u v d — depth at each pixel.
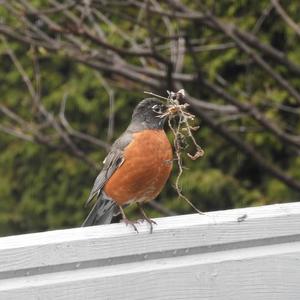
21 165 16.55
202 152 6.16
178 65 10.95
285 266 5.44
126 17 10.50
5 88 15.90
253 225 5.48
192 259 5.35
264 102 12.12
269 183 14.85
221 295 5.31
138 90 11.87
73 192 16.05
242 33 10.88
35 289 4.89
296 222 5.55
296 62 14.18
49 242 5.00
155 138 7.43
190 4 13.00
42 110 11.96
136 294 5.12
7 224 16.83
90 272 5.11
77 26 9.93
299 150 12.95
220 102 14.20
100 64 10.52
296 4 13.56
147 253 5.30
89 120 15.81
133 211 14.67
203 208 14.96
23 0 10.30
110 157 7.57
